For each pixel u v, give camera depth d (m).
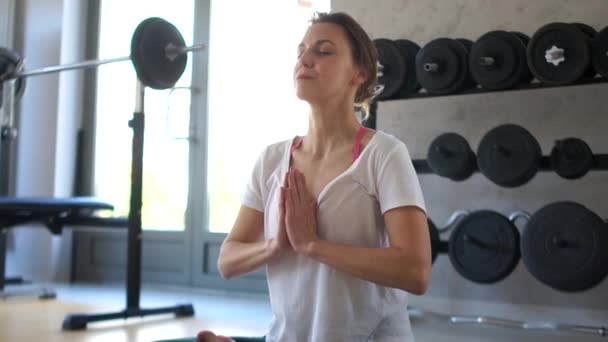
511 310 3.60
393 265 1.19
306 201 1.25
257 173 1.46
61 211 3.72
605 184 3.38
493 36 3.25
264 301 4.23
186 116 4.85
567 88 3.52
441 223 3.89
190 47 3.32
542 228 2.94
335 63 1.30
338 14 1.35
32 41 5.36
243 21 4.68
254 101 4.60
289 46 4.45
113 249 5.25
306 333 1.30
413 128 4.02
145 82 3.29
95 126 5.39
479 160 3.23
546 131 3.58
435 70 3.40
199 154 4.79
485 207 3.75
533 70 3.11
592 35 3.12
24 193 5.31
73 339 2.90
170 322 3.39
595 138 3.43
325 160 1.34
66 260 5.38
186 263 4.82
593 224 2.83
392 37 4.07
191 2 4.91
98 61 3.45
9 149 5.00
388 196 1.25
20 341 2.84
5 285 4.70
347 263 1.20
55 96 5.27
